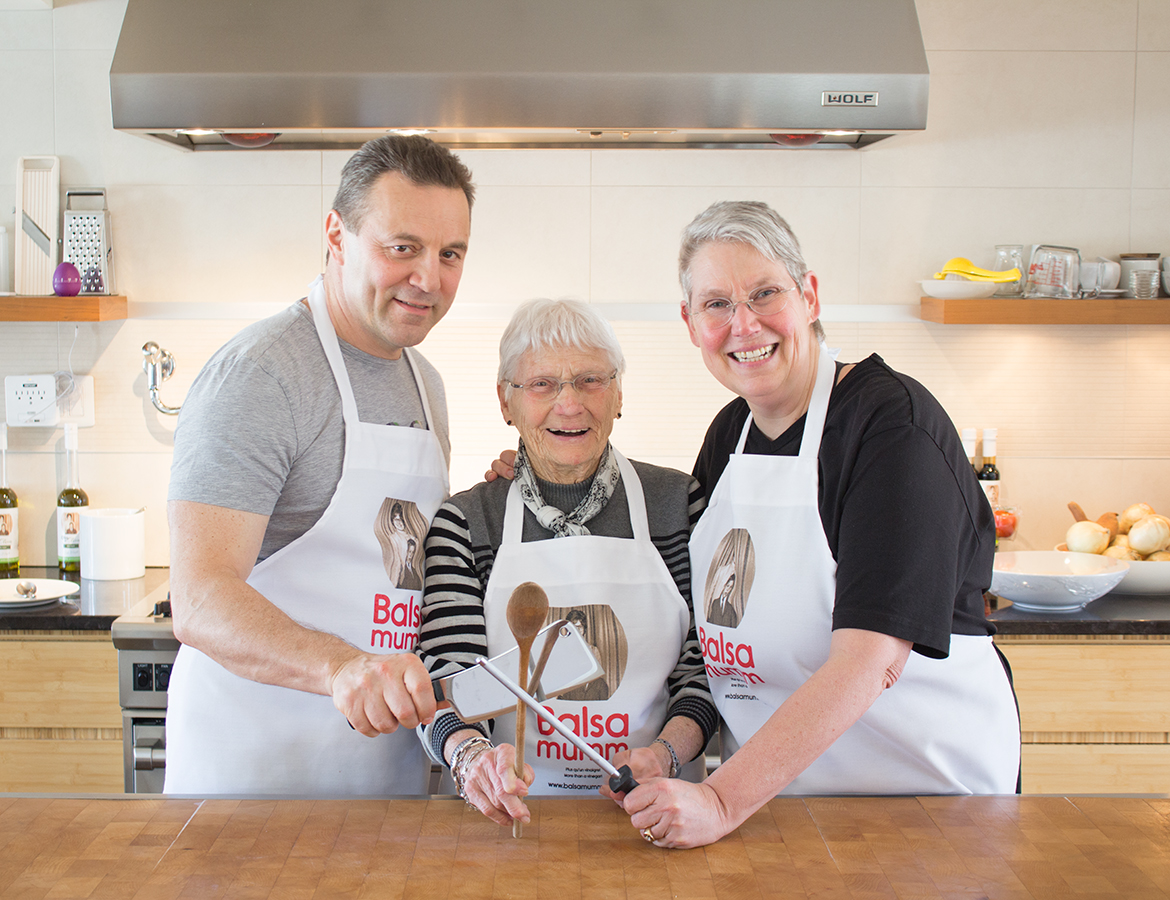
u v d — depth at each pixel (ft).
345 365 4.24
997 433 8.32
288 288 8.11
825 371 3.91
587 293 8.18
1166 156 8.14
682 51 6.34
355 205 3.96
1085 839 3.22
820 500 3.79
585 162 8.08
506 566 4.22
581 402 4.18
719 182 8.11
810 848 3.16
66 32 7.94
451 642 4.10
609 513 4.39
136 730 6.46
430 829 3.29
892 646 3.28
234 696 4.17
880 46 6.44
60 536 8.09
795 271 3.73
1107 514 7.86
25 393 8.11
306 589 4.13
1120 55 8.06
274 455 3.88
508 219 8.13
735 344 3.72
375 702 2.99
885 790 3.91
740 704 4.14
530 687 3.21
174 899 2.83
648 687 4.17
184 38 6.33
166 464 8.23
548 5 6.43
